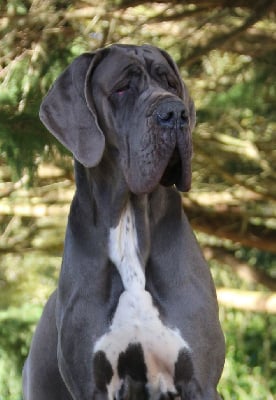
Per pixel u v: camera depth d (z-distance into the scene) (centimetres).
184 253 548
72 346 547
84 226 552
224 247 1368
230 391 1390
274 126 1173
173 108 509
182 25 1024
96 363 544
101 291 543
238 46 1016
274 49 1012
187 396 545
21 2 923
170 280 543
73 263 550
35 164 877
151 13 1017
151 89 529
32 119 846
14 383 1311
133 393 557
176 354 540
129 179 525
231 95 1027
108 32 936
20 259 1566
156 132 510
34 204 1216
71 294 548
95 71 548
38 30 921
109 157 544
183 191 527
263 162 1125
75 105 538
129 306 540
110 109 538
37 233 1334
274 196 1146
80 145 531
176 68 557
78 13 923
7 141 845
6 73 913
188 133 516
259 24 1051
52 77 909
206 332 542
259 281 1305
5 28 930
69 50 931
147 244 544
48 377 603
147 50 554
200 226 1237
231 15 976
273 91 1038
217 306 557
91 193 550
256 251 1423
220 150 1130
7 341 1301
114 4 909
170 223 552
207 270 560
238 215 1225
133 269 543
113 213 543
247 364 1454
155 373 550
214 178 1259
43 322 607
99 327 541
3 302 1569
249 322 1506
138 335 541
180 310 539
